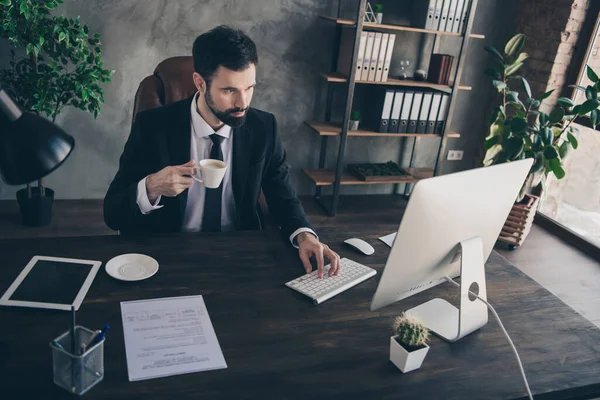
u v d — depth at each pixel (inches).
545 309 59.7
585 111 127.6
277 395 42.2
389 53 141.8
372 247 68.4
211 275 58.1
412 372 46.9
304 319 52.6
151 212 72.5
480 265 53.6
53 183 139.9
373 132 149.3
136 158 72.0
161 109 72.9
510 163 53.4
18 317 47.8
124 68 134.9
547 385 47.3
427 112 151.7
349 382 44.7
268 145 75.7
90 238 62.8
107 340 46.0
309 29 145.3
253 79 64.9
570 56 148.2
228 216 76.6
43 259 56.8
